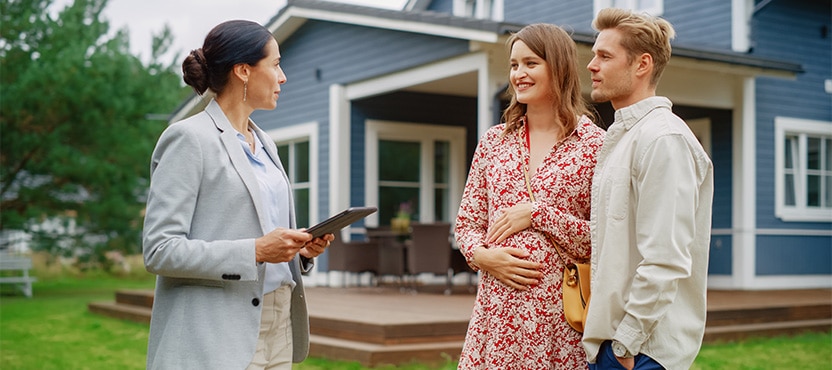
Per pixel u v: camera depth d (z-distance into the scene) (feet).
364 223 39.32
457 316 22.57
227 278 8.02
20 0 50.55
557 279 9.07
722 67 32.27
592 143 9.25
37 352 23.76
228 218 8.30
